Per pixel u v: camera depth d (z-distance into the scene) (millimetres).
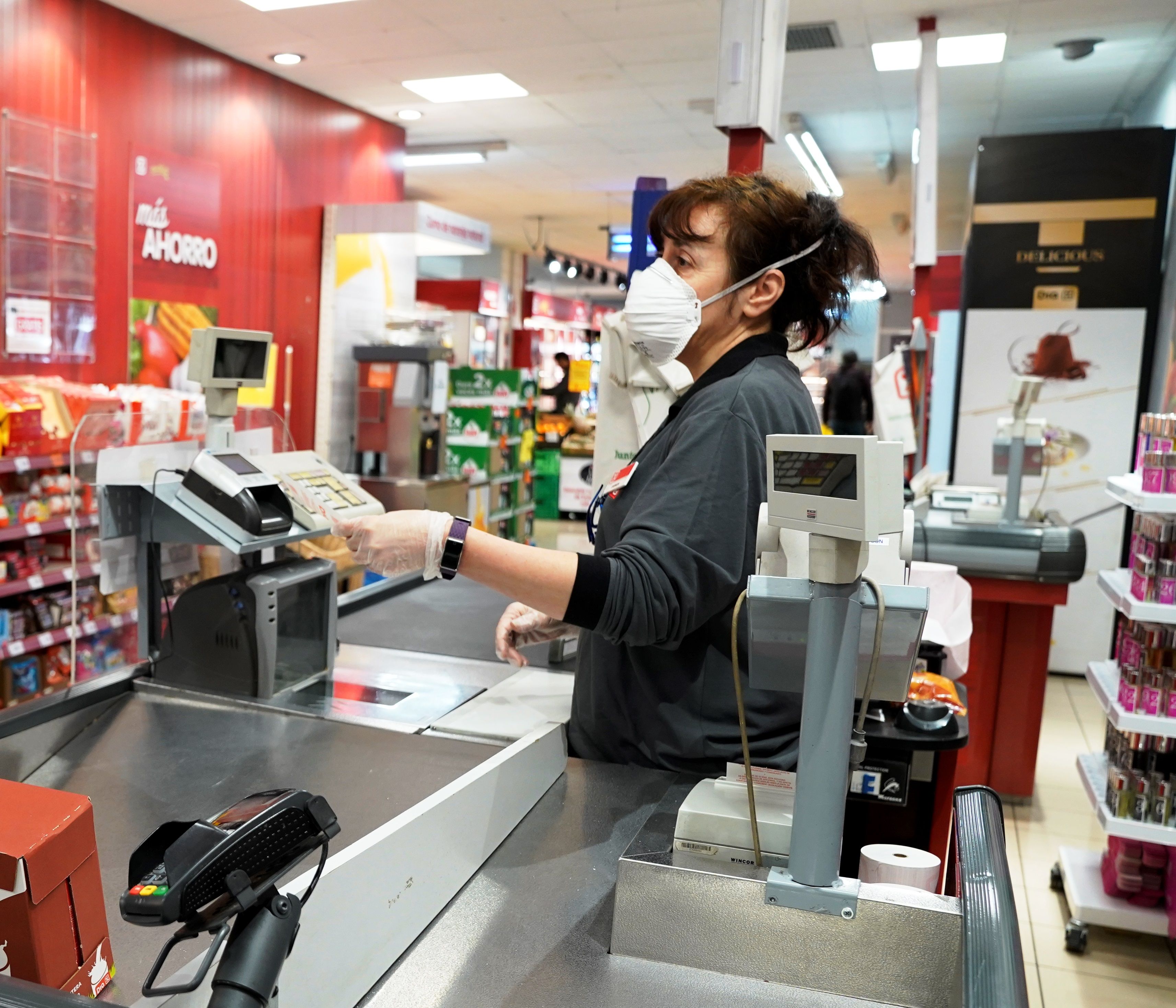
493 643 2295
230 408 1930
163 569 1883
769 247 1467
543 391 13023
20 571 4055
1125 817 2967
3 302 4762
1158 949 3113
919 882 1159
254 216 6809
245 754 1558
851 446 901
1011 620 4160
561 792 1483
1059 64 6449
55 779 1459
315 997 917
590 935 1133
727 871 1086
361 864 989
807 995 1041
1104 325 5980
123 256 5676
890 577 1392
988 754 4234
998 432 4559
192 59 6156
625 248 12953
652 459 1472
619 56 6477
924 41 5746
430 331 7777
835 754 1021
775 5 2375
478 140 8992
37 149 4910
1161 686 2840
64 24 5223
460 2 5508
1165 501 2730
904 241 13641
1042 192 6008
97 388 4629
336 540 4680
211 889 695
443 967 1059
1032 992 2863
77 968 903
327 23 5855
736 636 1068
